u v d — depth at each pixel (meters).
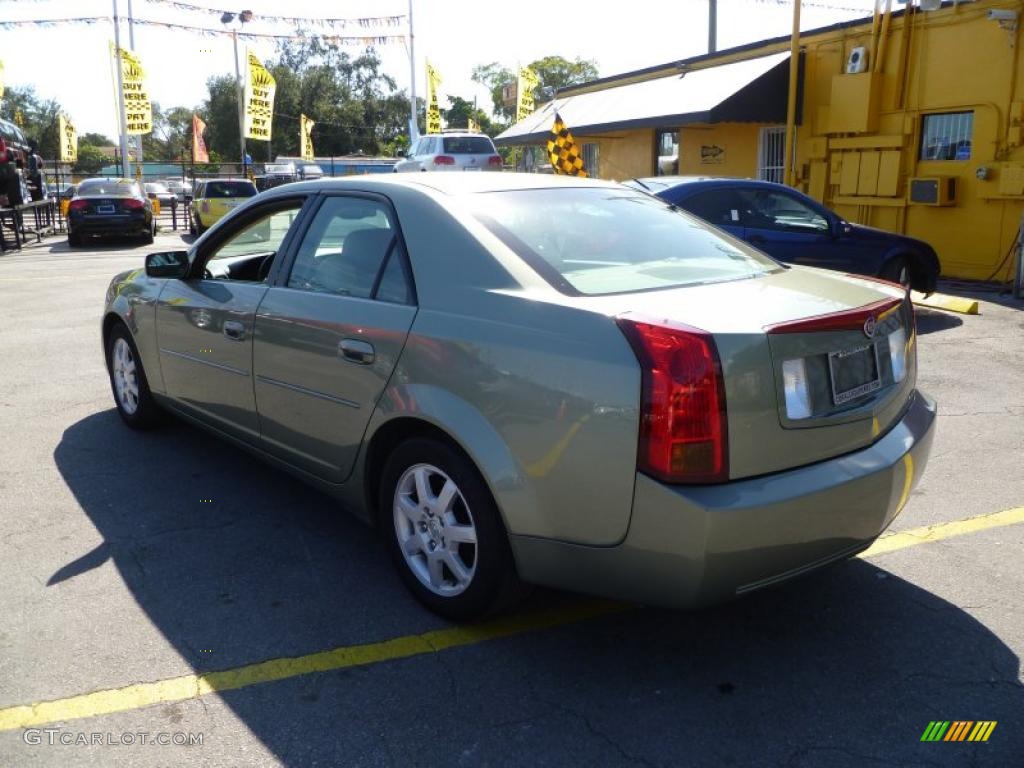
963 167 12.66
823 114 14.76
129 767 2.62
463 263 3.29
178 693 2.98
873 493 2.96
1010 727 2.80
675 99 16.78
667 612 3.53
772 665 3.15
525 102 26.88
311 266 3.98
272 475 5.00
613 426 2.71
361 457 3.61
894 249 9.50
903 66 13.37
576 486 2.81
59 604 3.55
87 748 2.70
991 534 4.19
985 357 7.75
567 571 2.94
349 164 44.38
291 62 67.56
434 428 3.27
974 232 12.64
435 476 3.39
